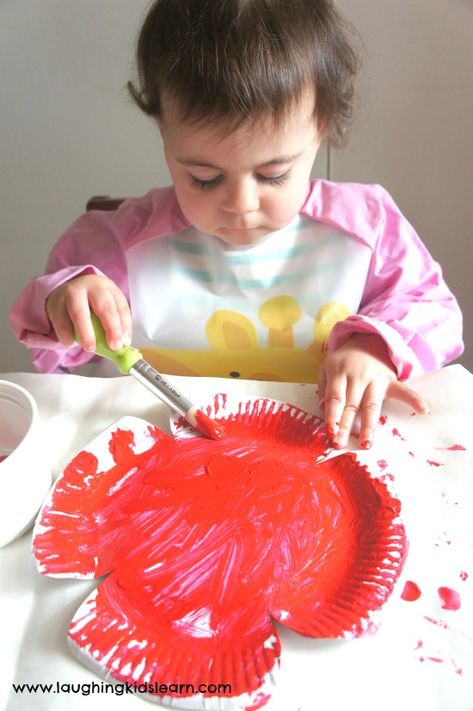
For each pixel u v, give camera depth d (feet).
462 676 1.03
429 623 1.11
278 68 1.64
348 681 1.03
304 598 1.17
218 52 1.63
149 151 3.50
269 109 1.64
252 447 1.55
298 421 1.63
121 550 1.28
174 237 2.42
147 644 1.09
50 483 1.47
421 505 1.36
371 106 3.08
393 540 1.25
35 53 3.24
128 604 1.16
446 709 0.99
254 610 1.14
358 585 1.17
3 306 4.19
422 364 2.16
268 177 1.82
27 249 3.97
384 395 1.72
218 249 2.36
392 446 1.54
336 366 1.81
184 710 1.01
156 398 1.76
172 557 1.26
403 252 2.42
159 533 1.31
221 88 1.61
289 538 1.29
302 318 2.45
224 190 1.83
